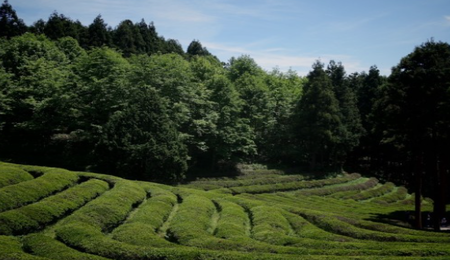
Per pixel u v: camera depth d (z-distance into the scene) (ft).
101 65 173.68
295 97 252.42
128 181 112.47
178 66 186.39
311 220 93.91
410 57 113.50
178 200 107.24
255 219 88.38
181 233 71.77
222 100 196.85
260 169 215.31
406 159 195.83
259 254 57.52
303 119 224.12
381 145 228.43
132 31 346.54
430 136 112.78
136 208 92.79
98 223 72.69
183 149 153.58
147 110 150.10
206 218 85.20
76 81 172.55
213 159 196.65
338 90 247.50
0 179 88.94
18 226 66.23
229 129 189.78
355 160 265.54
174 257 57.00
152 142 141.69
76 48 255.09
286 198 145.48
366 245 66.64
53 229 72.69
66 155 170.40
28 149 177.99
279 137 239.50
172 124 157.17
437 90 106.93
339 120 220.43
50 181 95.04
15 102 170.30
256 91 229.86
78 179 108.06
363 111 268.00
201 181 169.89
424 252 60.13
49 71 177.99
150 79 171.63
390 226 88.12
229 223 81.76
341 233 82.58
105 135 143.54
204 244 65.92
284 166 232.53
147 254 57.72
